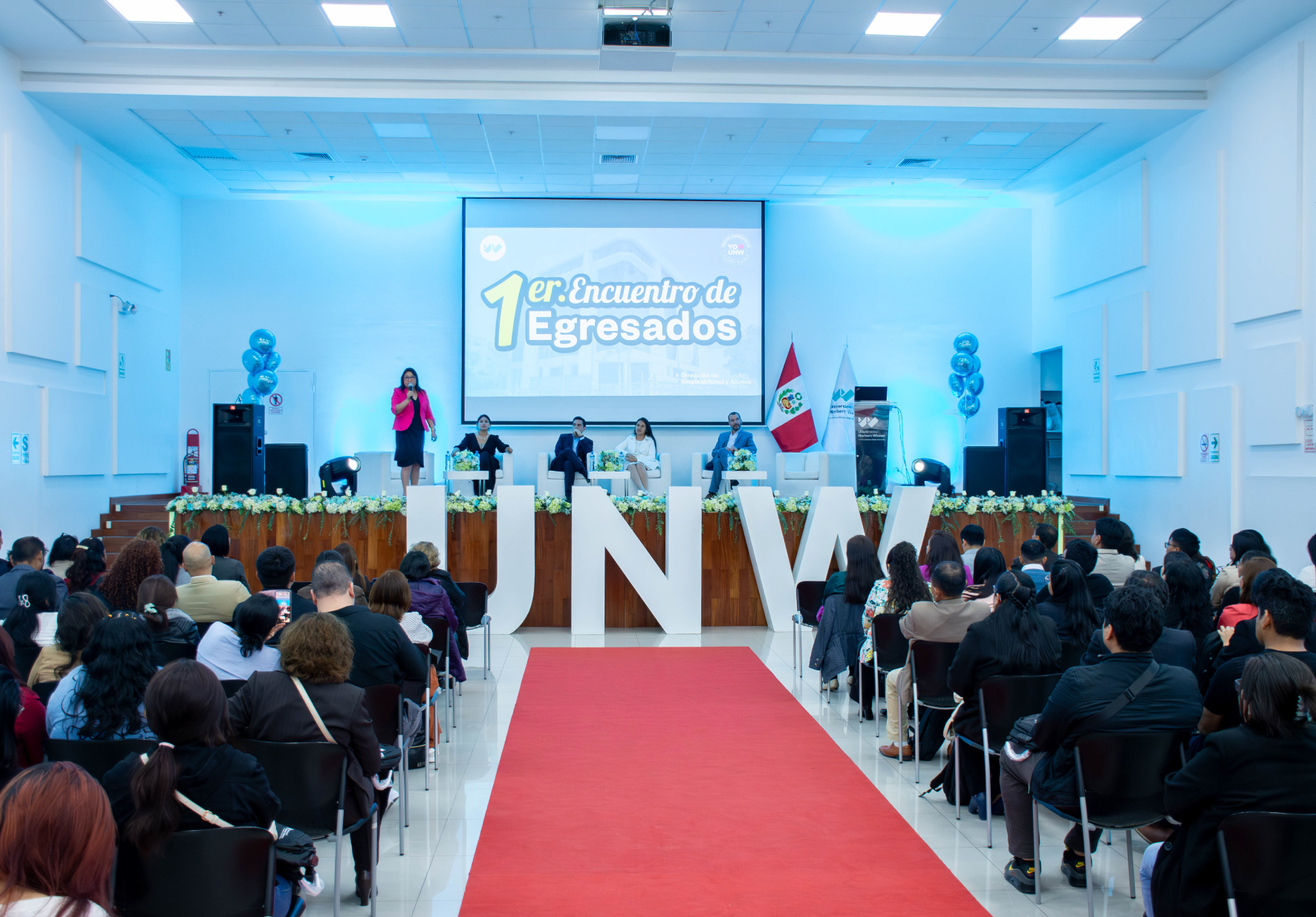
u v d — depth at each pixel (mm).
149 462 12039
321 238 13297
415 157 11477
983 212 13898
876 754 4895
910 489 8680
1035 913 3127
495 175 12289
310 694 2932
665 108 9578
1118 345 11438
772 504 8586
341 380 13281
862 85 9484
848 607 5723
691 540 8438
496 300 13172
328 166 11797
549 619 8750
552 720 5539
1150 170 10766
